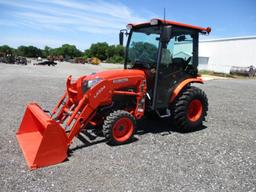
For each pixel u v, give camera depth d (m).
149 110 5.29
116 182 3.37
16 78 14.45
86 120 4.39
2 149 4.23
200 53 38.22
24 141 4.47
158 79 5.02
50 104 7.83
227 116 7.15
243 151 4.57
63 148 3.86
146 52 5.25
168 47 5.08
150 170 3.73
